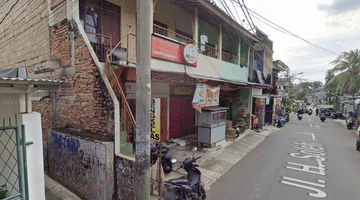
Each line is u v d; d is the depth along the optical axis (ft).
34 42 22.08
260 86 43.75
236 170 20.92
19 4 24.58
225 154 25.80
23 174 9.75
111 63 15.96
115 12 22.15
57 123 18.90
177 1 24.50
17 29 25.61
